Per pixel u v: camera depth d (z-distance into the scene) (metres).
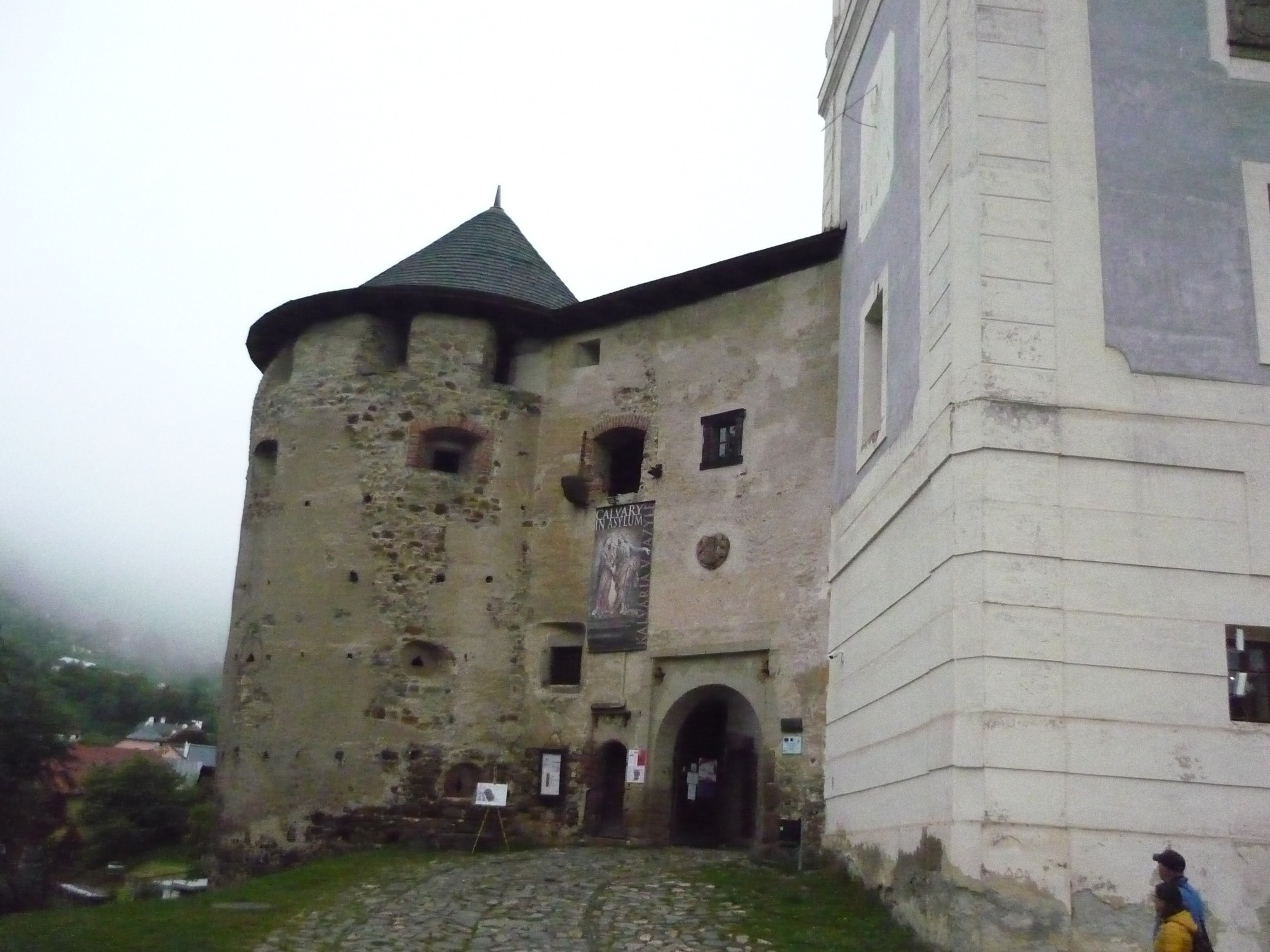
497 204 19.80
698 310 16.39
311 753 15.79
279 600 16.58
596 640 16.05
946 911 8.66
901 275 11.47
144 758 36.38
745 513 15.00
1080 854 8.38
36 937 9.29
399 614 16.17
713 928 9.64
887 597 11.10
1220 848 8.48
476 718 16.12
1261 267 9.77
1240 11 10.40
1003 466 9.06
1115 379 9.34
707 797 15.45
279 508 17.08
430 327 17.36
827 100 16.14
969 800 8.52
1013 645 8.72
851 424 13.34
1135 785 8.55
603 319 17.31
